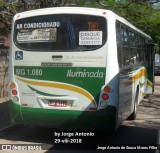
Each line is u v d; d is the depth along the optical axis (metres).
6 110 11.95
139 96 12.63
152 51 16.67
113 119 8.05
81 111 8.11
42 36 8.41
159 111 13.66
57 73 8.23
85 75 8.09
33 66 8.41
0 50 14.73
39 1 13.09
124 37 9.20
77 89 8.13
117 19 8.41
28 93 8.45
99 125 8.07
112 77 8.02
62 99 8.22
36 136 9.17
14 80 8.59
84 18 8.21
